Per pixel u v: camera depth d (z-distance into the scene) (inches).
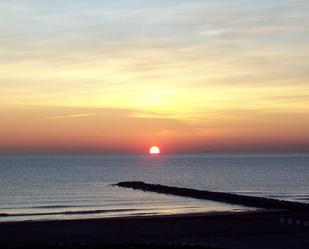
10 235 1665.8
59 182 5423.2
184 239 1577.3
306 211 2433.6
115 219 2042.3
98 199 3489.2
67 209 2829.7
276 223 1910.7
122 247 1286.9
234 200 3189.0
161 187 4298.7
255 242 1497.3
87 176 6717.5
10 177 6363.2
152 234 1685.5
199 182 5585.6
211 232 1712.6
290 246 1423.5
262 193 4124.0
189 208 2827.3
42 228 1809.8
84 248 1284.4
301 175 6835.6
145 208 2834.6
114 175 7071.9
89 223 1927.9
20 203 3250.5
